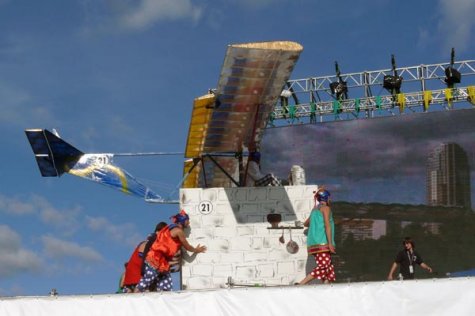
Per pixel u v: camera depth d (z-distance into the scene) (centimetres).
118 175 1577
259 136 1238
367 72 2575
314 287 844
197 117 1162
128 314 855
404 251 1230
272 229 1153
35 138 1505
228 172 1442
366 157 2339
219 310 848
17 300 867
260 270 1141
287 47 982
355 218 2308
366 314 830
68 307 862
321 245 1013
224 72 1034
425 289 828
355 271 2252
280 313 839
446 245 2222
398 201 2294
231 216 1157
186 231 1152
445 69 2505
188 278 1137
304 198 1164
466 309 817
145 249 1007
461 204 2241
